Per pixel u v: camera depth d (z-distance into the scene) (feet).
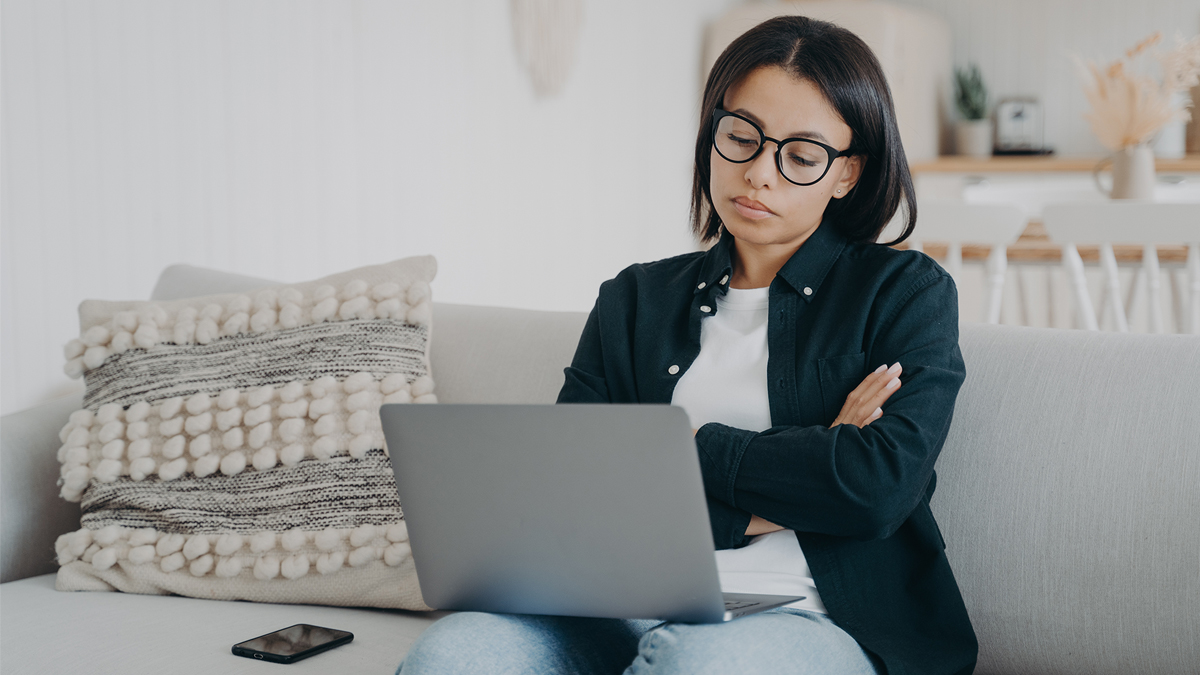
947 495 3.99
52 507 5.29
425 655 2.96
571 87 13.25
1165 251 8.63
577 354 4.48
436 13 10.87
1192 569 3.49
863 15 15.56
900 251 3.94
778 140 3.80
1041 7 17.57
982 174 15.97
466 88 11.41
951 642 3.46
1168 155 16.33
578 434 2.83
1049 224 8.08
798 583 3.48
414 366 4.91
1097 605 3.65
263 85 8.80
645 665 2.88
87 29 7.21
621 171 14.57
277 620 4.23
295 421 4.68
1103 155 17.24
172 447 4.77
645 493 2.81
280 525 4.55
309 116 9.32
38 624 4.11
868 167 4.04
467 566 3.19
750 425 3.81
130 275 7.62
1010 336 4.15
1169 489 3.57
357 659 3.75
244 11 8.57
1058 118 17.65
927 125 17.11
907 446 3.35
